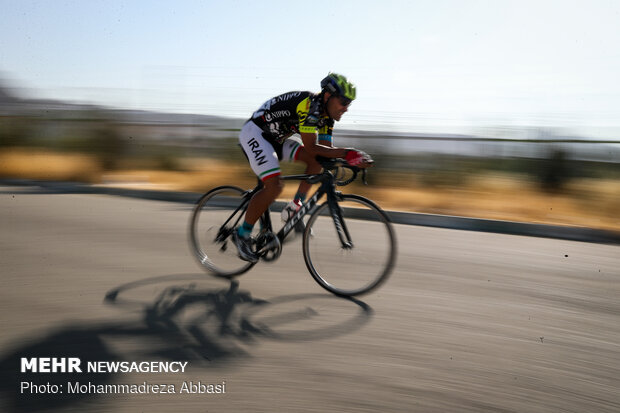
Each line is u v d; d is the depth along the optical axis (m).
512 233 5.22
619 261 4.27
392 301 3.22
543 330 2.86
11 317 2.76
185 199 6.58
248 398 2.08
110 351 2.42
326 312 3.00
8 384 2.12
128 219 5.27
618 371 2.42
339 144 8.01
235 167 8.59
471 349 2.59
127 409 1.98
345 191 7.34
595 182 7.12
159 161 9.16
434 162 7.68
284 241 3.44
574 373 2.38
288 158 3.50
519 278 3.75
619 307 3.24
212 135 9.00
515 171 7.46
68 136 9.60
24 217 5.23
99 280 3.38
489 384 2.25
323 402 2.06
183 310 2.94
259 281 3.49
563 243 4.83
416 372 2.33
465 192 7.28
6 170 8.59
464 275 3.77
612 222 5.82
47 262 3.74
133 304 2.99
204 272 3.63
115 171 8.96
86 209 5.76
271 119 3.26
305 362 2.39
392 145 7.79
